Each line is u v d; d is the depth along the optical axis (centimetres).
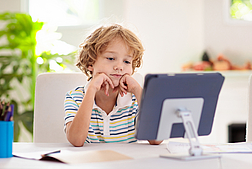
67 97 126
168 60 295
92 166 65
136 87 115
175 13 293
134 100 127
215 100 82
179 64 294
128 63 121
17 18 234
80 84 140
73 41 305
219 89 81
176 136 81
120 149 90
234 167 65
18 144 101
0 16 236
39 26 242
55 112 137
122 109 125
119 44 117
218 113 277
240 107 275
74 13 307
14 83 300
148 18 295
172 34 294
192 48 293
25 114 238
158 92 74
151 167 64
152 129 77
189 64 288
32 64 241
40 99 138
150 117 76
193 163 68
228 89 276
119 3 299
